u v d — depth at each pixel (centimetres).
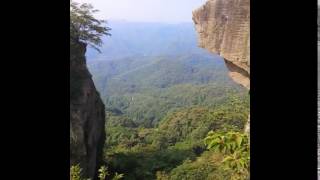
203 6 945
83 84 1617
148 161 1853
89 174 1608
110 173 1822
